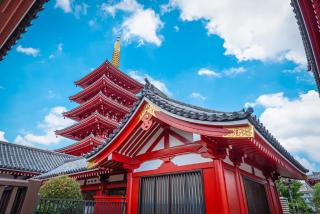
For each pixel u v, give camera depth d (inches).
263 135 229.3
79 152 959.6
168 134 295.0
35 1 174.2
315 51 194.1
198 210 230.5
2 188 127.0
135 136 295.6
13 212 131.3
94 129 979.9
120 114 1079.0
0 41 193.9
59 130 1060.5
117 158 294.5
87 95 1143.6
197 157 253.9
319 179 1154.7
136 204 283.1
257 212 296.8
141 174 296.2
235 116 203.9
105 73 1138.7
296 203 1127.0
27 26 195.2
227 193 233.3
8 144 688.4
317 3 148.0
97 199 310.7
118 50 1612.9
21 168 562.3
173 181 263.3
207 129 228.2
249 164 326.6
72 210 240.2
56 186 294.7
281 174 442.6
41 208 220.5
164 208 257.1
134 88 1252.5
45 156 746.8
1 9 168.7
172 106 262.1
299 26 223.5
